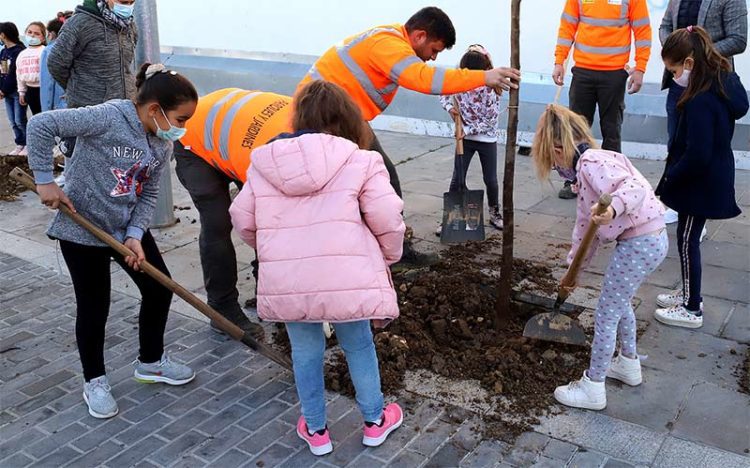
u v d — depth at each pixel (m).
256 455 3.00
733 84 3.69
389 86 4.01
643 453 2.95
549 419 3.20
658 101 7.54
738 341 3.86
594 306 4.28
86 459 3.00
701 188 3.75
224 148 3.69
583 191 3.06
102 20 4.88
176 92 2.88
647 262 3.04
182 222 6.15
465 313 4.13
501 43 8.25
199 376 3.64
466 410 3.27
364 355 2.91
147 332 3.46
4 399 3.46
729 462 2.89
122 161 2.96
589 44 6.22
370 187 2.61
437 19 3.95
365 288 2.58
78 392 3.51
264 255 2.63
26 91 8.04
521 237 5.54
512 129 3.69
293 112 2.78
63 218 3.05
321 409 2.95
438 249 5.32
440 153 8.32
